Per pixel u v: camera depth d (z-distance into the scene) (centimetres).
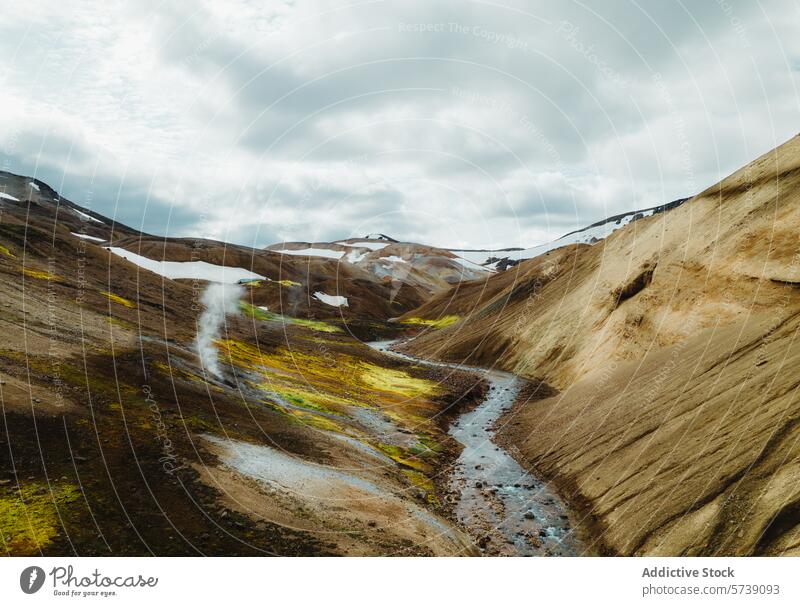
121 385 2547
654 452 2188
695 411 2220
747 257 3253
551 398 4322
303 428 3019
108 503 1644
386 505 2209
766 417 1802
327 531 1788
